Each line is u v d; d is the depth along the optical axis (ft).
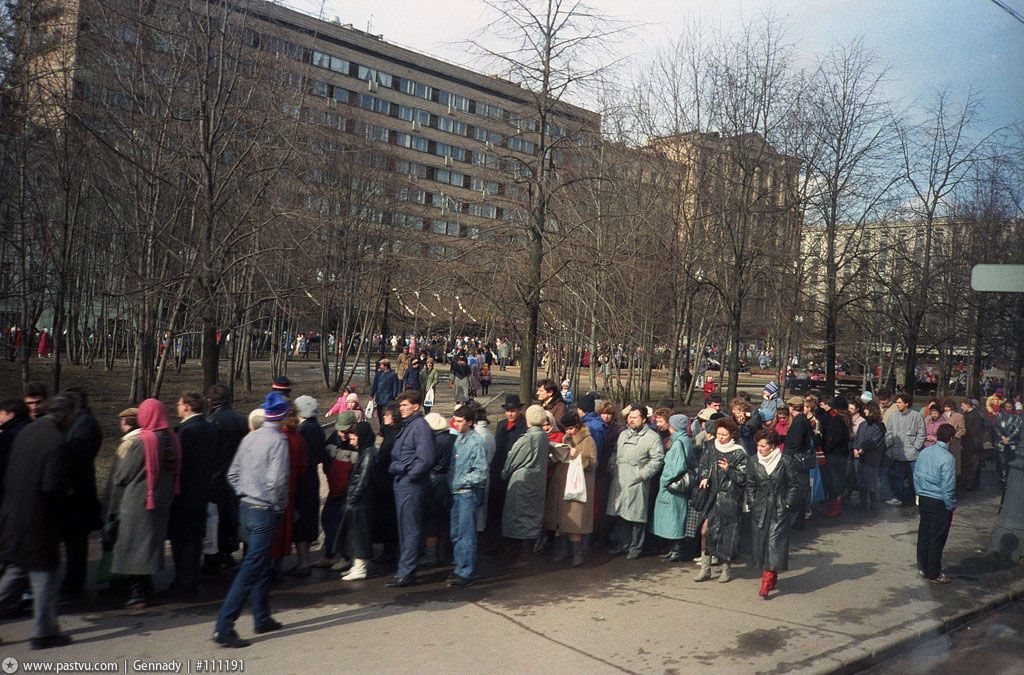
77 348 117.91
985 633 20.07
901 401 25.77
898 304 72.23
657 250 70.03
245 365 88.53
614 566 27.81
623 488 28.86
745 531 24.85
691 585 25.18
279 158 53.88
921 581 22.54
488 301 52.70
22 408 22.94
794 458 24.64
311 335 161.07
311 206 72.95
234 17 48.65
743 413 31.09
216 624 18.97
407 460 24.61
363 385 100.73
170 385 88.99
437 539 27.68
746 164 74.02
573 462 27.73
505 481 29.25
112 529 22.34
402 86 241.35
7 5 49.24
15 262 66.03
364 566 25.39
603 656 18.58
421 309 94.32
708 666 17.99
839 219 82.48
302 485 25.35
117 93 51.67
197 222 47.50
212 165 45.98
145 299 50.80
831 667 18.01
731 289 74.23
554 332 69.05
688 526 27.81
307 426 25.67
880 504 24.72
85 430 22.76
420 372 77.10
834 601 22.38
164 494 21.61
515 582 25.52
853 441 27.02
